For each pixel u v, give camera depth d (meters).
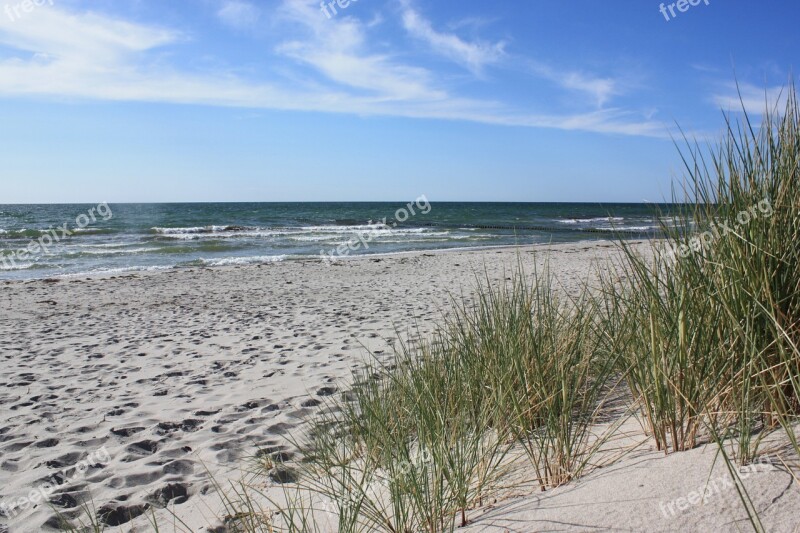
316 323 8.81
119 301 11.41
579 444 2.56
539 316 3.50
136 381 5.95
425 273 15.41
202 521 3.05
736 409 2.37
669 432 2.49
